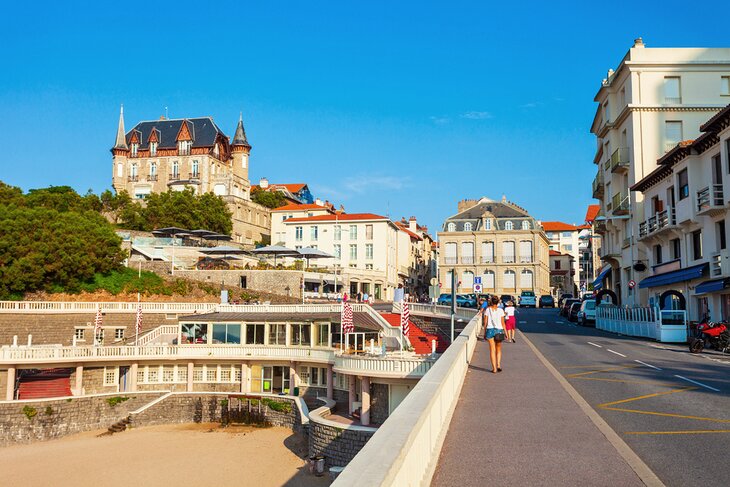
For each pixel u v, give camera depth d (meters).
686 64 45.06
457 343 16.64
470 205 113.12
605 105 53.03
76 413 39.38
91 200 92.56
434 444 8.43
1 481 29.16
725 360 22.39
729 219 30.66
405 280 109.62
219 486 28.22
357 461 4.69
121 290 59.25
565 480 7.57
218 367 47.06
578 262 134.12
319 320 46.03
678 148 34.78
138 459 32.72
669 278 37.34
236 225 100.94
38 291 55.16
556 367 19.41
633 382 16.23
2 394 40.25
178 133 105.38
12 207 61.66
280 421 40.19
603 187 55.59
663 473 7.97
